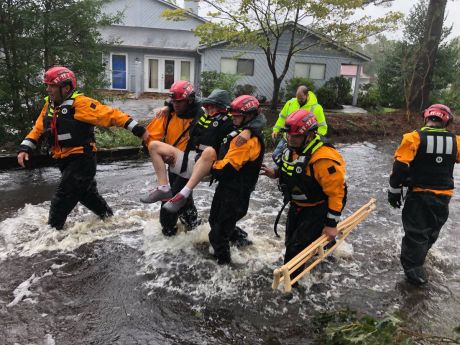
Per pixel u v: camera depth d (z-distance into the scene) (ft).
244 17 45.80
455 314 12.51
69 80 15.31
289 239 13.06
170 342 10.91
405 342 9.55
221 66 70.69
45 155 27.68
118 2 81.15
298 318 12.07
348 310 11.62
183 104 14.46
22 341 10.71
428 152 13.24
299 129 11.23
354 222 14.39
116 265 14.56
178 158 14.53
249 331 11.45
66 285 13.29
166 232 16.49
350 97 77.66
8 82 27.53
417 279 13.83
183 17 50.60
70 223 17.74
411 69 59.41
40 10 27.76
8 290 12.91
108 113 15.34
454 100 70.59
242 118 12.79
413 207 13.82
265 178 26.61
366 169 30.81
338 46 51.72
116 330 11.27
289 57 50.80
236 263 14.90
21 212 19.26
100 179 25.40
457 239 18.03
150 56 77.82
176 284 13.53
